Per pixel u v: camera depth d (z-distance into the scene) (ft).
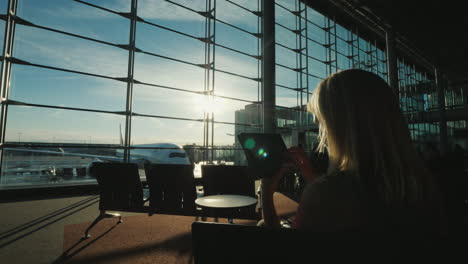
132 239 9.11
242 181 8.56
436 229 1.41
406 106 57.57
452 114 57.77
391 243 1.32
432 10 34.06
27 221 11.08
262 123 26.53
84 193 17.57
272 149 2.76
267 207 2.71
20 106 14.89
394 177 1.46
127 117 19.30
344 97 1.73
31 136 15.67
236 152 25.67
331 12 37.55
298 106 32.35
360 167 1.52
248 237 1.52
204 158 23.89
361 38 44.09
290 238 1.43
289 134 30.45
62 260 7.41
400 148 1.58
